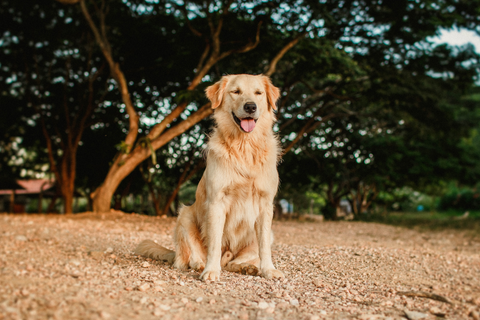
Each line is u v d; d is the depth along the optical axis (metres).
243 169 4.08
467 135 19.09
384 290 3.94
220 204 4.15
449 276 5.22
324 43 13.66
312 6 11.68
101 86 18.20
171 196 19.84
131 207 30.59
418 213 45.38
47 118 18.45
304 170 26.47
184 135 19.62
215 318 2.56
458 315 2.96
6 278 3.16
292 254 6.07
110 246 6.28
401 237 12.42
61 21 16.28
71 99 18.30
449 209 48.09
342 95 17.14
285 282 3.95
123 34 15.90
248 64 14.90
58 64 17.55
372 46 15.05
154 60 16.84
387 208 48.22
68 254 5.13
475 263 6.73
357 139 25.64
